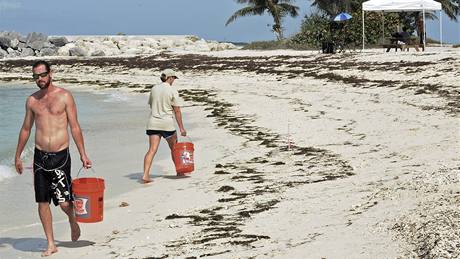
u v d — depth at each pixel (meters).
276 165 14.17
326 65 37.06
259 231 8.81
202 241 8.66
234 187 12.18
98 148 18.23
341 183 11.39
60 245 9.19
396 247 7.10
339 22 49.59
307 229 8.51
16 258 8.80
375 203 9.20
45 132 8.64
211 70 43.25
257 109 25.20
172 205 11.22
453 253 6.51
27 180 14.16
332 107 23.98
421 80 27.86
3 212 11.39
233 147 17.16
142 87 39.72
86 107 29.94
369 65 34.16
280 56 46.03
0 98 37.66
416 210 8.26
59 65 56.53
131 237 9.35
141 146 18.42
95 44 79.88
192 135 19.78
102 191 9.00
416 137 15.93
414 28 57.19
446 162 11.96
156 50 75.88
